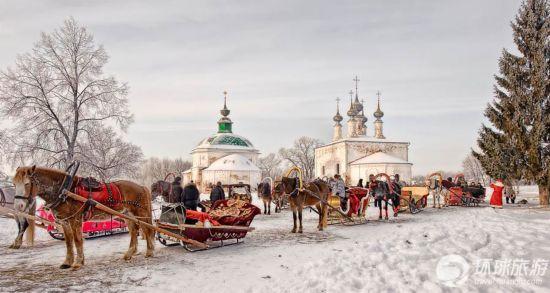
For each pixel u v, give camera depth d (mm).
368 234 13969
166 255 10172
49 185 8445
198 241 10586
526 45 27484
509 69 27312
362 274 7207
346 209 17047
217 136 70562
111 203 9445
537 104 26312
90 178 9289
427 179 26125
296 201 14508
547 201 26266
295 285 6840
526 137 26391
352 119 65812
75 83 31641
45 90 30828
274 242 12234
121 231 14391
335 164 61500
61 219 8703
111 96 32719
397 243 9617
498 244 9102
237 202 12469
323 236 13523
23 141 29797
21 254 10445
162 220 11094
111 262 9352
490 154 27609
